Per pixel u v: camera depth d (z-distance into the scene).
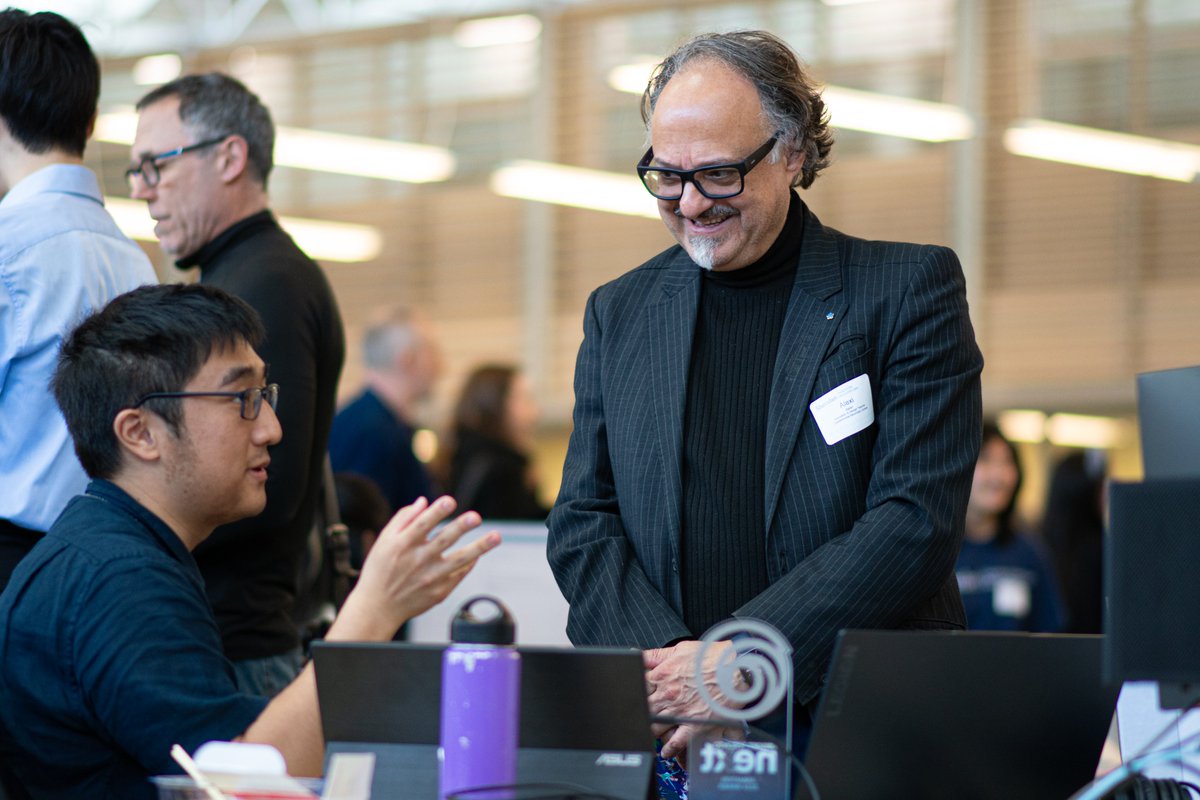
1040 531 6.00
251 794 1.48
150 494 1.95
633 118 9.94
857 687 1.62
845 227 9.55
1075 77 8.99
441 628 3.87
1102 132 8.91
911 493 2.11
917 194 9.35
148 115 2.95
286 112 10.69
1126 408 9.12
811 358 2.21
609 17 10.02
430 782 1.61
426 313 10.57
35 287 2.48
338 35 10.52
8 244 2.48
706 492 2.22
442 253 10.58
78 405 1.95
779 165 2.19
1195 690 1.55
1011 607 5.15
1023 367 9.09
